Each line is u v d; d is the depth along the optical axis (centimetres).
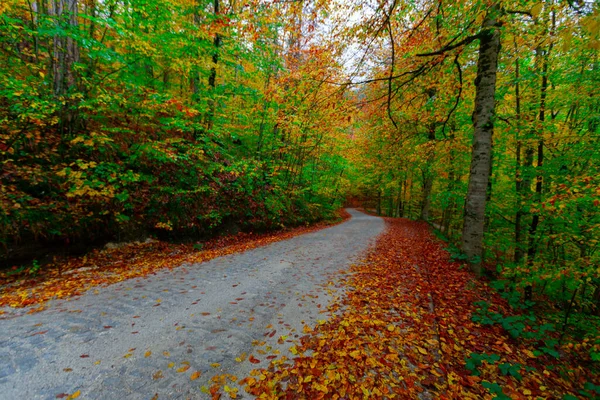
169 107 766
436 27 541
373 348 317
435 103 811
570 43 221
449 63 618
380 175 2261
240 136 1370
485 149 532
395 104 793
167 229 830
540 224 737
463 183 1120
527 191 778
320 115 621
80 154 706
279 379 261
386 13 420
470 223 555
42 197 604
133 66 773
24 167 595
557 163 694
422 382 264
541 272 575
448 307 427
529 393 254
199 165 1030
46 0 679
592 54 599
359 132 1371
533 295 799
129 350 303
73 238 624
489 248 1022
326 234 1275
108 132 776
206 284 536
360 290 509
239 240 1062
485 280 531
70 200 645
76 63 648
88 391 237
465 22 502
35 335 329
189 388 245
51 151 655
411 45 590
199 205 987
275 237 1184
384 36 463
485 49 513
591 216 630
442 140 915
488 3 371
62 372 261
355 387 251
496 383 264
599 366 325
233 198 1180
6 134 584
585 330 536
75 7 669
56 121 617
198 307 427
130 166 816
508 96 788
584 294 780
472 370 280
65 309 406
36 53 692
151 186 859
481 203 543
